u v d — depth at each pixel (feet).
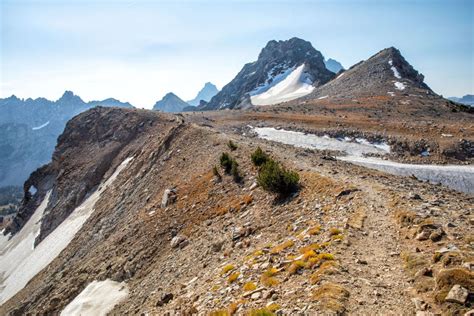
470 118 187.11
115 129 282.97
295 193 65.46
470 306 23.82
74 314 77.71
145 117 276.41
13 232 286.46
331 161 96.22
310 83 648.38
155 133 234.79
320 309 26.25
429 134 152.76
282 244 45.29
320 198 58.65
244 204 74.28
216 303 36.76
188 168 121.90
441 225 37.76
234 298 35.63
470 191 109.19
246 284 36.86
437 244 34.40
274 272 36.78
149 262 81.10
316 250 38.34
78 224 185.06
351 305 26.61
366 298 27.58
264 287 34.58
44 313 97.55
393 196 52.06
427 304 25.61
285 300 29.99
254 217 65.16
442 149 136.98
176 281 59.88
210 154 120.98
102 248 110.22
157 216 98.99
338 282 30.12
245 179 86.99
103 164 245.04
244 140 134.72
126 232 104.78
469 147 136.36
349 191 56.65
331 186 61.31
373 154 144.05
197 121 231.09
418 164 131.34
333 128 173.88
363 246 38.09
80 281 98.63
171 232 85.10
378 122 178.09
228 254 55.88
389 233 40.65
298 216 55.42
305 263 35.88
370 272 32.17
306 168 78.64
